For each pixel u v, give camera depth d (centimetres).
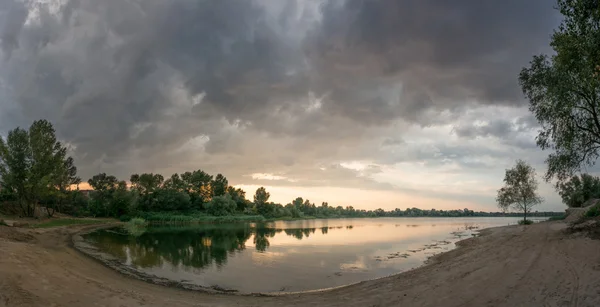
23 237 2939
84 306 1238
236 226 10744
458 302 1384
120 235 6012
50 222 6400
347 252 4028
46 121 6669
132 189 12231
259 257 3622
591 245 2098
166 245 4675
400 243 5075
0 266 1423
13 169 6300
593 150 2647
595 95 2353
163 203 13675
